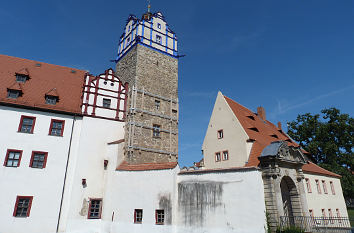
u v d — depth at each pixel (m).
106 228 19.66
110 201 20.33
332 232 18.11
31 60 26.33
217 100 29.64
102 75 25.03
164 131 25.69
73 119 22.42
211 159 27.83
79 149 21.59
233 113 26.84
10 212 18.28
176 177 18.03
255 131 27.05
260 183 15.26
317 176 27.45
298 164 20.34
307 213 19.52
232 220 15.28
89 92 23.80
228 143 26.31
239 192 15.53
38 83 23.69
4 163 18.97
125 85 26.14
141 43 27.38
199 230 16.11
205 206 16.41
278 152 17.78
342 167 35.50
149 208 18.11
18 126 20.25
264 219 14.30
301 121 41.56
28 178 19.41
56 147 20.98
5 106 20.36
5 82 22.12
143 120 24.41
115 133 23.70
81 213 20.23
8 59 25.05
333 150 36.62
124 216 19.02
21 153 19.70
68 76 26.50
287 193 20.55
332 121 38.84
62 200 20.03
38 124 20.94
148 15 31.38
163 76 28.03
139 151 23.05
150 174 19.02
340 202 29.95
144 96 25.45
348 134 36.53
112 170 21.45
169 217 17.05
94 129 22.83
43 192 19.58
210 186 16.62
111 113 24.19
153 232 17.33
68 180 20.69
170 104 27.38
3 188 18.53
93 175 21.56
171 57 29.83
